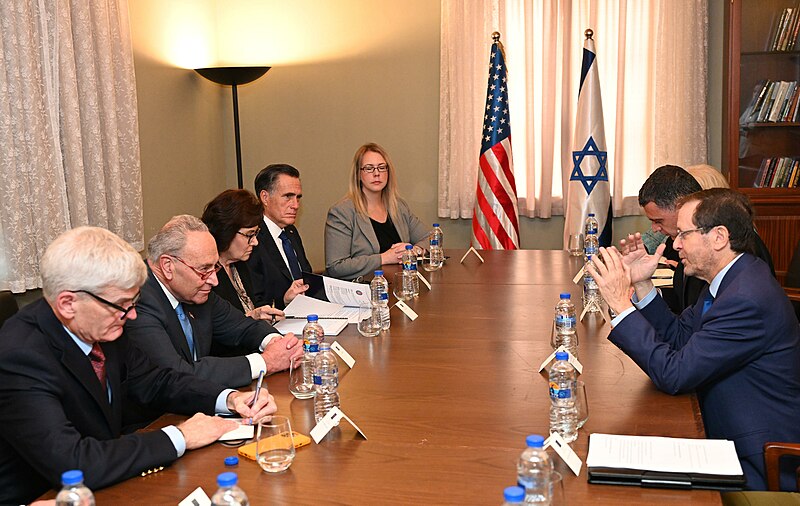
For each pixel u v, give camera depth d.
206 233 2.43
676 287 3.36
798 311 3.61
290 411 2.02
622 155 5.61
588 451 1.70
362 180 4.50
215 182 6.10
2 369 1.70
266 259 3.70
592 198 5.36
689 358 2.04
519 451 1.71
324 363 2.03
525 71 5.60
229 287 3.08
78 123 4.16
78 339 1.86
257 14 6.07
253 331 2.74
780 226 5.24
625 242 3.51
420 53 5.89
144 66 5.14
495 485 1.55
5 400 1.69
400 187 6.05
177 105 5.55
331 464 1.67
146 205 5.18
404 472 1.62
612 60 5.57
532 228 5.83
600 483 1.57
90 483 1.59
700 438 1.76
